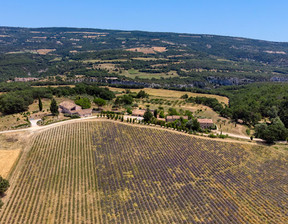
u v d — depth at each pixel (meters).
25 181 86.50
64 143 112.75
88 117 147.00
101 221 70.88
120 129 127.19
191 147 114.31
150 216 73.12
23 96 180.12
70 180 88.94
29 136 116.00
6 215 71.25
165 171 96.44
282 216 74.19
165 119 166.88
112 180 89.88
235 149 113.75
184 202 79.50
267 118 181.00
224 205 78.38
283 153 111.00
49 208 75.12
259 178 94.25
